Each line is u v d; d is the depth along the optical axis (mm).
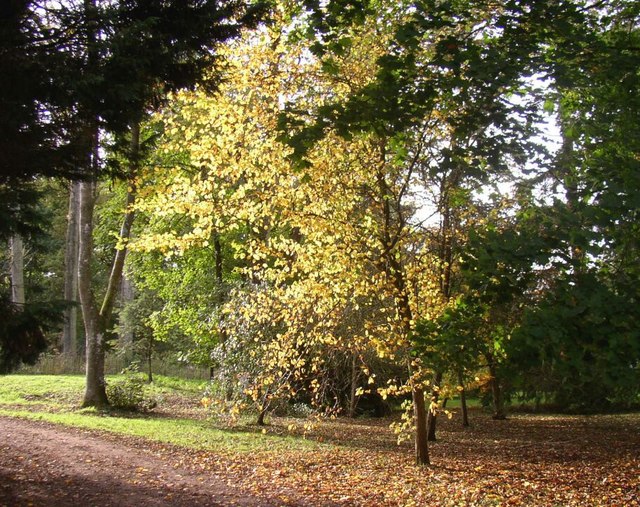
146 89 6316
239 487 8266
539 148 7039
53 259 35125
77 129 6301
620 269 5191
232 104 9148
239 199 9609
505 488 8984
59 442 10641
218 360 15328
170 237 9570
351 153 9531
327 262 9469
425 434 10695
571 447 13664
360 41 9219
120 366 26312
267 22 7117
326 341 10398
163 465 9383
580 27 6855
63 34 5852
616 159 5438
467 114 7031
